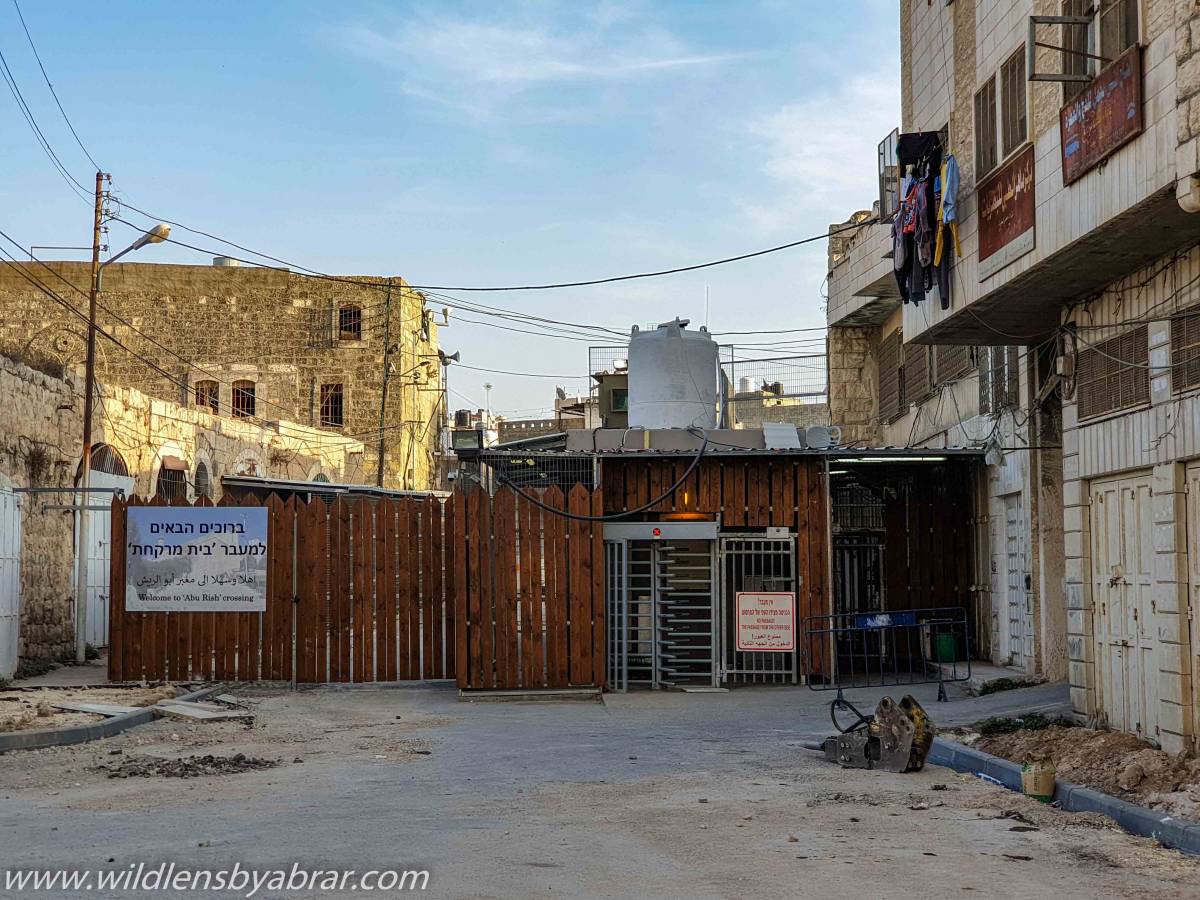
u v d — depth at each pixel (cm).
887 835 800
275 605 1892
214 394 4631
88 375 2464
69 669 2092
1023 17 1251
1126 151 997
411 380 4903
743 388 3978
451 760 1171
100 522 2397
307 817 859
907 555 2086
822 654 1878
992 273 1298
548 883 658
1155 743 1091
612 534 1864
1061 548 1709
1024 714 1367
